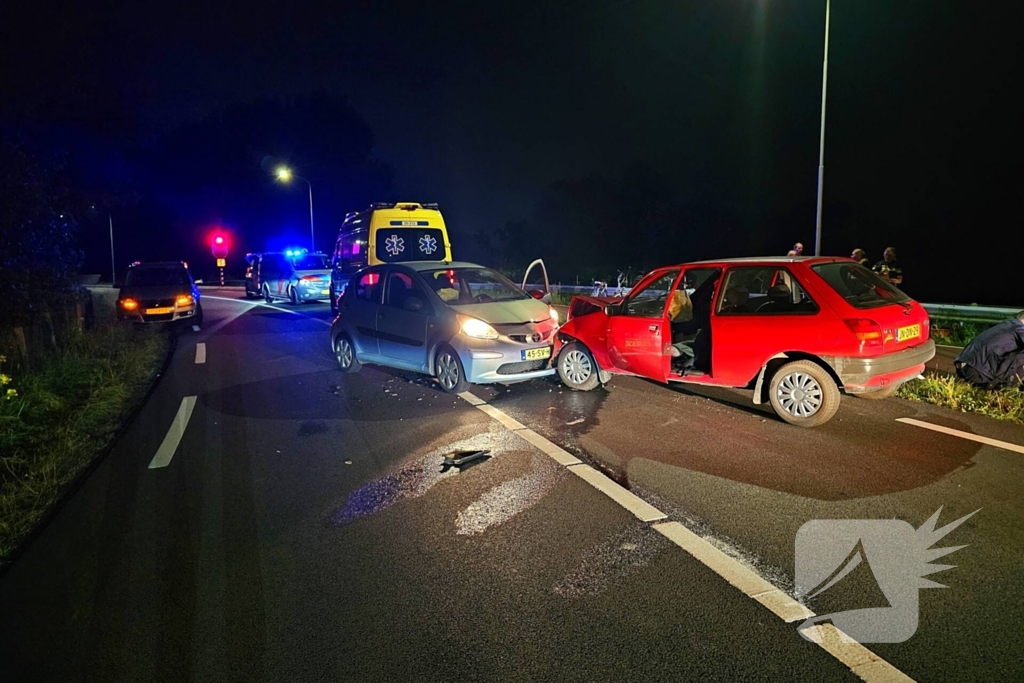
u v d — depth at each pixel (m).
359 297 10.27
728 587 3.78
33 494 5.71
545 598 3.74
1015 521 4.46
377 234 16.23
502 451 6.27
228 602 3.84
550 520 4.73
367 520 4.88
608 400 8.05
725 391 8.32
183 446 6.83
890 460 5.63
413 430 7.12
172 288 16.97
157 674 3.24
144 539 4.69
